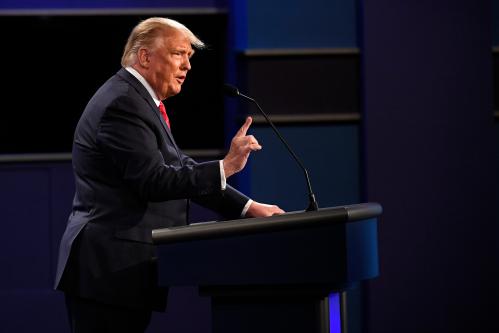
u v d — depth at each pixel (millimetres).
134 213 9914
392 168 16266
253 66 16359
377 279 16297
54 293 16922
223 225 8617
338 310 9820
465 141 16375
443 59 16312
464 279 16391
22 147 17031
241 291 8812
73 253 9875
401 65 16266
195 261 8719
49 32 17000
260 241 8570
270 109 16391
